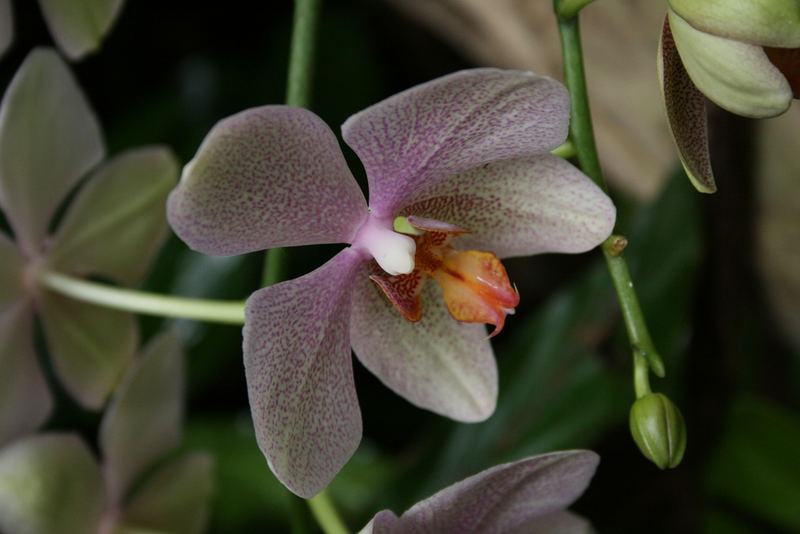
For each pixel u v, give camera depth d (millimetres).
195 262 602
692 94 449
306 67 482
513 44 615
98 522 540
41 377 537
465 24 626
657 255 559
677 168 562
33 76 501
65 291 514
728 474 579
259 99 624
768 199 597
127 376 526
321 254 620
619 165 638
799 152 578
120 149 626
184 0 734
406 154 445
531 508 465
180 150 628
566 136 442
